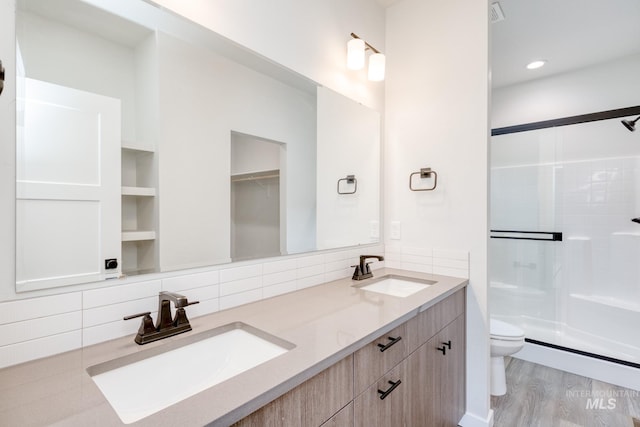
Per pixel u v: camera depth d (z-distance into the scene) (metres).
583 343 2.65
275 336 0.98
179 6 1.12
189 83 1.18
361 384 0.99
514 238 3.06
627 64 2.58
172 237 1.13
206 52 1.23
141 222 1.05
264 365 0.78
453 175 1.89
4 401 0.63
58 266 0.87
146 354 0.88
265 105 1.46
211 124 1.26
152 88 1.08
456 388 1.72
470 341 1.83
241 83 1.36
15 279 0.79
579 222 2.76
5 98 0.78
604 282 2.64
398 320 1.15
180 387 0.93
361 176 2.00
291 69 1.54
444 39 1.93
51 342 0.84
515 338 2.02
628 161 2.55
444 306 1.57
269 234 1.47
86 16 0.94
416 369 1.31
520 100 3.08
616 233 2.59
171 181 1.13
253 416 0.67
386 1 2.12
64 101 0.89
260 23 1.40
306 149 1.66
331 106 1.79
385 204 2.18
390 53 2.17
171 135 1.14
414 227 2.05
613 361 2.35
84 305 0.90
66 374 0.74
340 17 1.83
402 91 2.10
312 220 1.70
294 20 1.56
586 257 2.71
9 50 0.79
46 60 0.86
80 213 0.92
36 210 0.83
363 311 1.21
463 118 1.85
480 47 1.80
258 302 1.34
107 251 0.97
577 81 2.79
